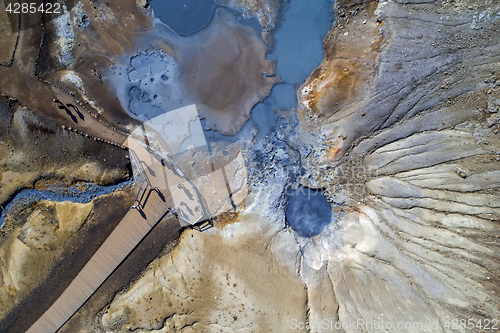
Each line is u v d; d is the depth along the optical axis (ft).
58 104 35.58
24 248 35.37
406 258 31.45
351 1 34.78
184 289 33.86
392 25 33.45
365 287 31.96
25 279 35.24
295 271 33.40
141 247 35.58
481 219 30.40
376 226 33.22
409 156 32.91
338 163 34.96
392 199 33.17
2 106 35.24
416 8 33.09
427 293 30.37
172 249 35.50
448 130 32.07
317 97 35.27
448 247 30.76
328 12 35.50
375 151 34.09
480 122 31.30
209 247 34.22
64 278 35.24
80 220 35.50
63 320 35.22
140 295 34.91
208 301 33.19
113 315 34.86
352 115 34.32
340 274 33.01
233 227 34.71
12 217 35.78
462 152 31.53
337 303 32.37
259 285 32.53
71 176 35.81
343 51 34.88
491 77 31.07
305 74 35.70
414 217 32.17
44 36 35.65
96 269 35.35
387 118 33.53
